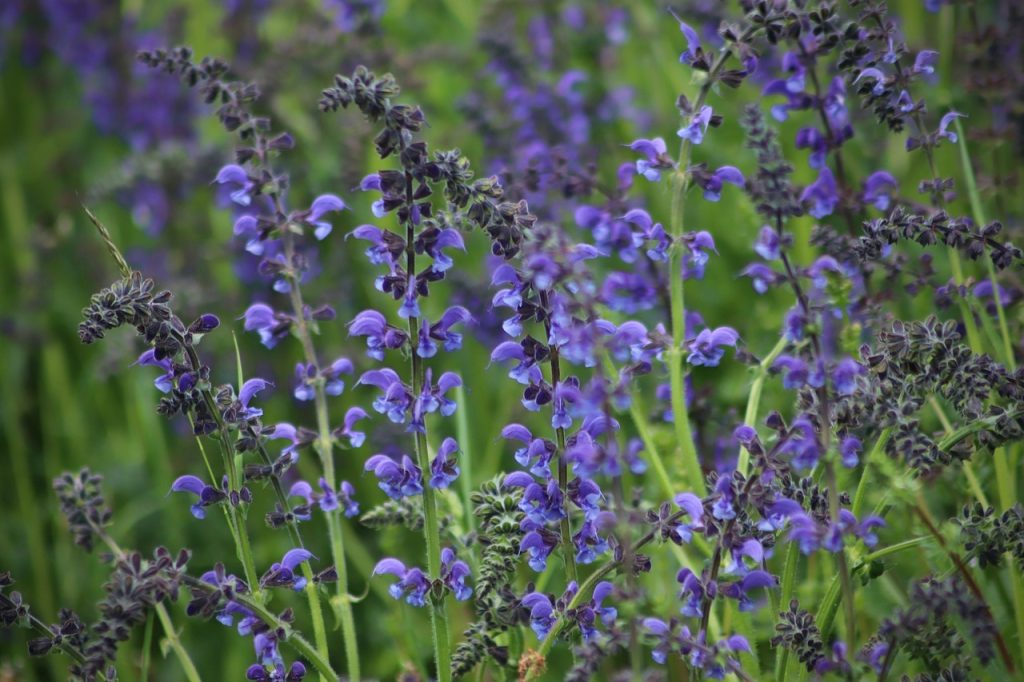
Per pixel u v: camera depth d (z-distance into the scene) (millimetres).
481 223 5789
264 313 6980
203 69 7172
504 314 10594
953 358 5996
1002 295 7551
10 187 14023
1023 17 9484
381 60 11766
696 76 6504
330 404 11188
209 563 10344
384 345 6000
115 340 11148
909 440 5664
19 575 11031
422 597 6043
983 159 9406
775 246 5758
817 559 7879
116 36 14359
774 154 5855
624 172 7574
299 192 11594
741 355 6789
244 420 6246
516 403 10398
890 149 10172
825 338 8250
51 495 11391
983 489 7434
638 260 8508
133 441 11609
